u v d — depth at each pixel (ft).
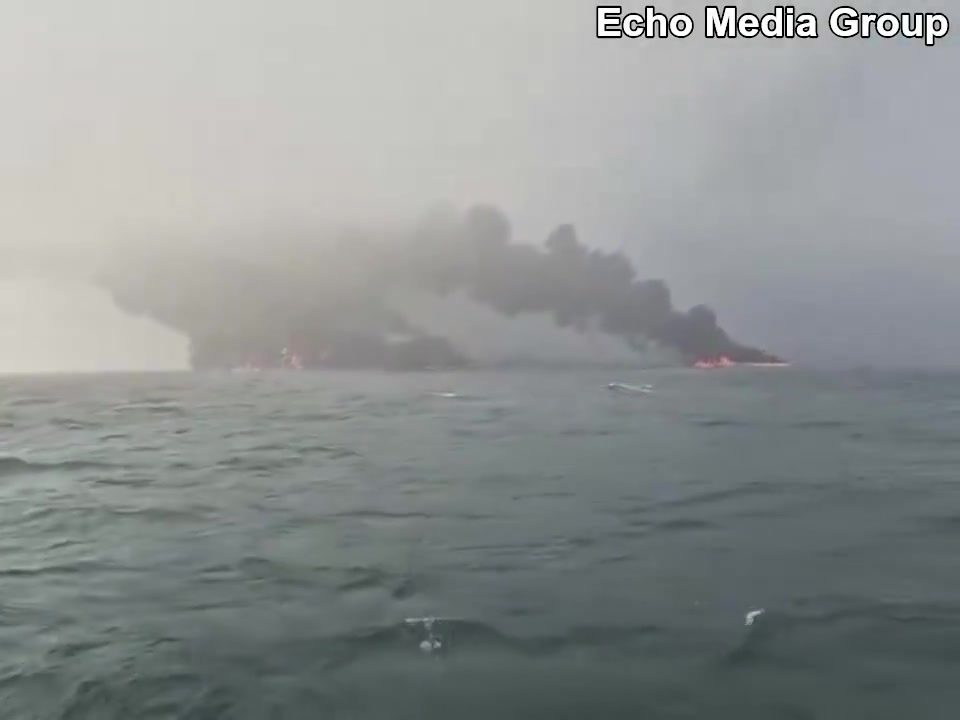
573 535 35.68
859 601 26.08
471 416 91.61
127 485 48.91
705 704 19.12
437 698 19.56
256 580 29.25
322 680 20.58
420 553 32.81
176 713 18.86
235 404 109.60
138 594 27.78
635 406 104.58
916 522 37.63
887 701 19.12
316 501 43.80
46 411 99.66
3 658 22.18
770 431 75.66
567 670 21.02
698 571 29.76
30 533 37.04
